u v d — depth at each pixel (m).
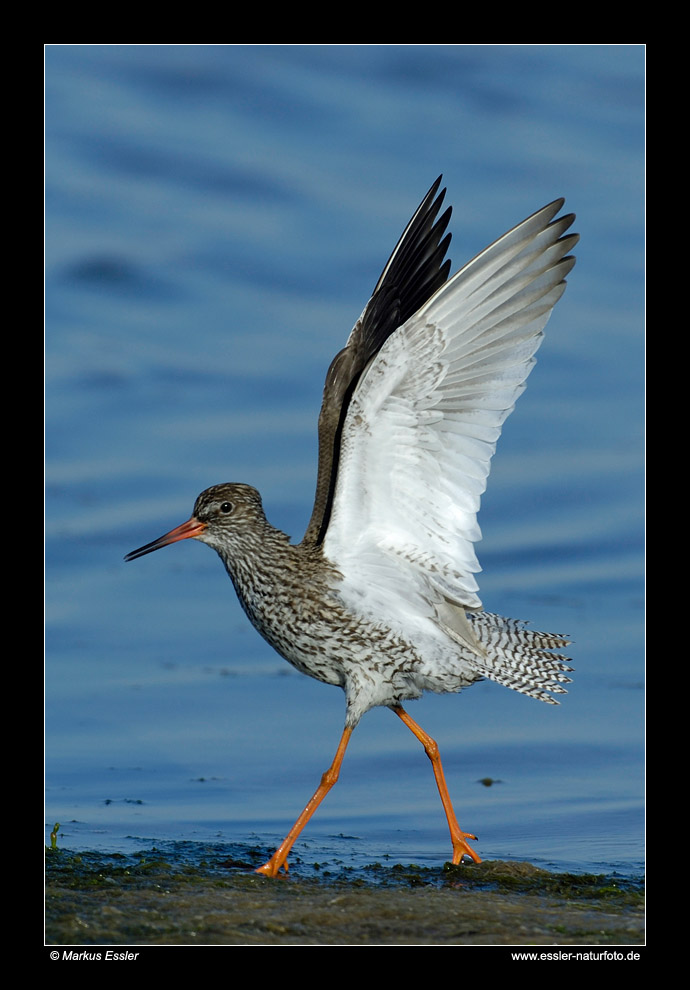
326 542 13.23
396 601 13.23
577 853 12.71
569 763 15.20
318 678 13.83
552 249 12.76
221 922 10.23
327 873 11.95
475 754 15.54
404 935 10.07
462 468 12.89
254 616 13.90
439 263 14.80
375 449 12.73
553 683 13.55
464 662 13.37
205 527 14.05
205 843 12.83
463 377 12.66
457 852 12.53
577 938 10.04
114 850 12.49
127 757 15.20
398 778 14.91
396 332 12.29
